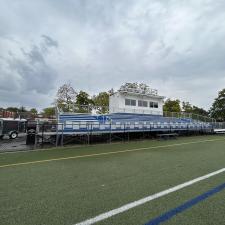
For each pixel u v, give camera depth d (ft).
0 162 27.14
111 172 20.94
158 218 10.64
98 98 152.56
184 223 10.07
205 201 12.89
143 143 52.80
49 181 17.81
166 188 15.52
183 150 38.37
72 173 20.72
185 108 220.23
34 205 12.52
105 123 56.39
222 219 10.47
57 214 11.25
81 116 62.03
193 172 20.63
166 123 73.41
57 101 135.54
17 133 69.87
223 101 173.47
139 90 83.20
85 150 39.34
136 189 15.35
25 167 23.88
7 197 13.94
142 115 81.05
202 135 87.30
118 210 11.66
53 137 50.75
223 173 20.16
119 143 53.26
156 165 24.32
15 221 10.48
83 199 13.42
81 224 10.12
